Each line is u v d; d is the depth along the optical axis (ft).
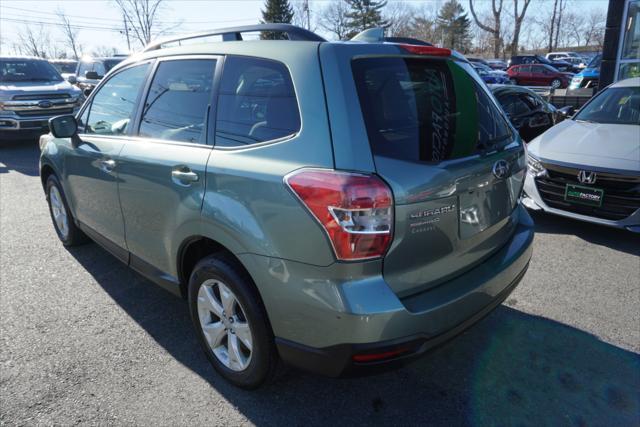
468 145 7.73
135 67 10.75
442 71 8.00
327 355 6.66
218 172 7.67
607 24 33.65
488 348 9.82
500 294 8.12
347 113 6.50
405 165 6.53
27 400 8.30
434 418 7.93
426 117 7.25
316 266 6.47
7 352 9.66
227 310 8.14
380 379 8.90
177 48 9.70
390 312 6.31
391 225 6.31
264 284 7.04
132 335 10.30
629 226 14.69
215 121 8.25
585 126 18.38
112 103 11.25
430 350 6.89
